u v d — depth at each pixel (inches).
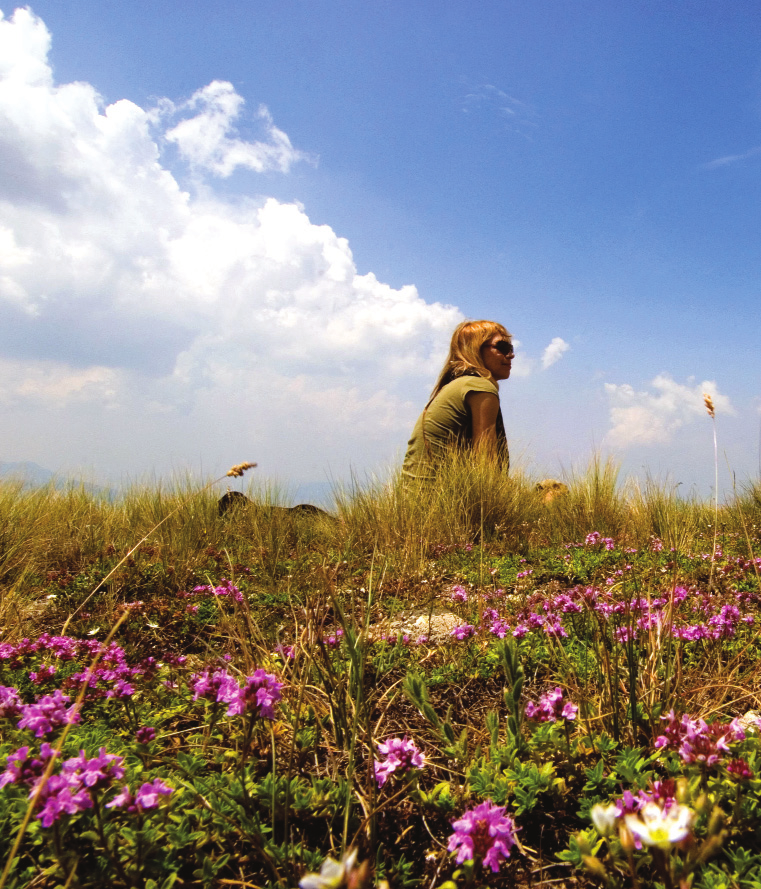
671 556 174.1
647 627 89.6
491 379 252.2
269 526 223.6
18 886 51.3
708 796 54.4
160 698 90.4
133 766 67.0
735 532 205.5
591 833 56.6
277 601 145.6
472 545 192.7
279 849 54.5
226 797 60.6
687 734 61.6
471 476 225.1
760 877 48.9
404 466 258.8
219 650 112.7
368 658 102.0
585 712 79.0
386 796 64.1
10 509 218.1
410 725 84.7
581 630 109.9
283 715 80.3
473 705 91.2
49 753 53.1
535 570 169.6
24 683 96.0
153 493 256.8
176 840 54.9
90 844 54.3
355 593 138.3
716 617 94.9
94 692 83.7
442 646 109.8
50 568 184.7
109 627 130.5
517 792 62.2
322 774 71.1
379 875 53.8
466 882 49.5
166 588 163.0
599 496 236.7
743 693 82.3
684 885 40.1
